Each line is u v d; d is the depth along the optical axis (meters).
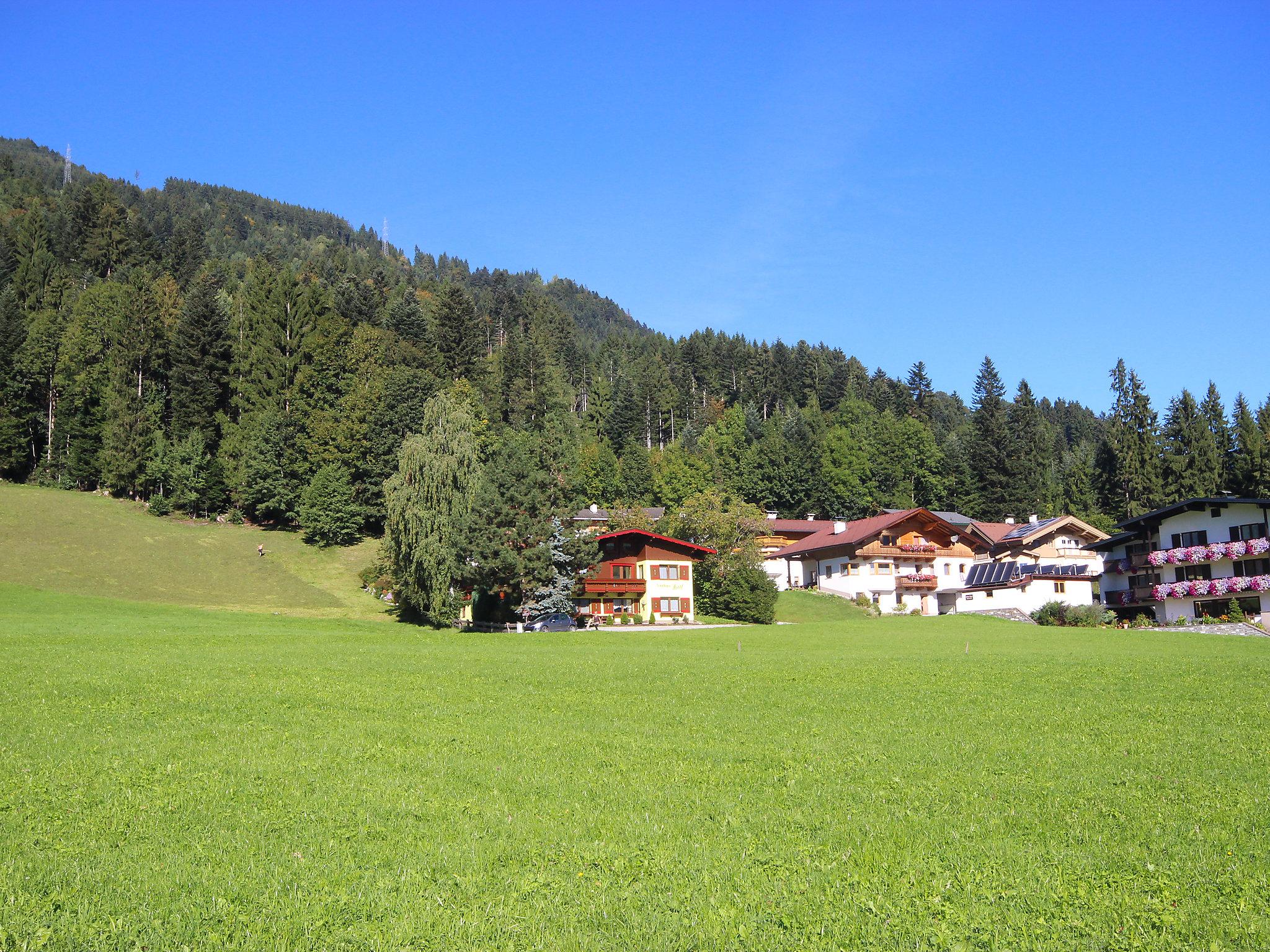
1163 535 80.44
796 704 26.94
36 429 124.56
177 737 20.72
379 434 113.94
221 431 123.44
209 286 159.50
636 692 29.31
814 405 179.75
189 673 30.83
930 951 10.02
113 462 113.62
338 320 131.12
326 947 10.12
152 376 128.50
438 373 136.38
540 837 14.15
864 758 19.48
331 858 12.99
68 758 18.33
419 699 27.05
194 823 14.51
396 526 71.69
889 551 95.94
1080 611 74.06
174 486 112.56
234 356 128.12
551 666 36.19
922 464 147.88
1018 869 12.54
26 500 105.81
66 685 27.00
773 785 17.33
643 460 146.25
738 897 11.55
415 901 11.41
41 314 131.38
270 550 104.06
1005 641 53.53
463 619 73.44
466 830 14.38
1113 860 12.87
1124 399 124.56
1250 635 63.91
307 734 21.44
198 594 85.69
